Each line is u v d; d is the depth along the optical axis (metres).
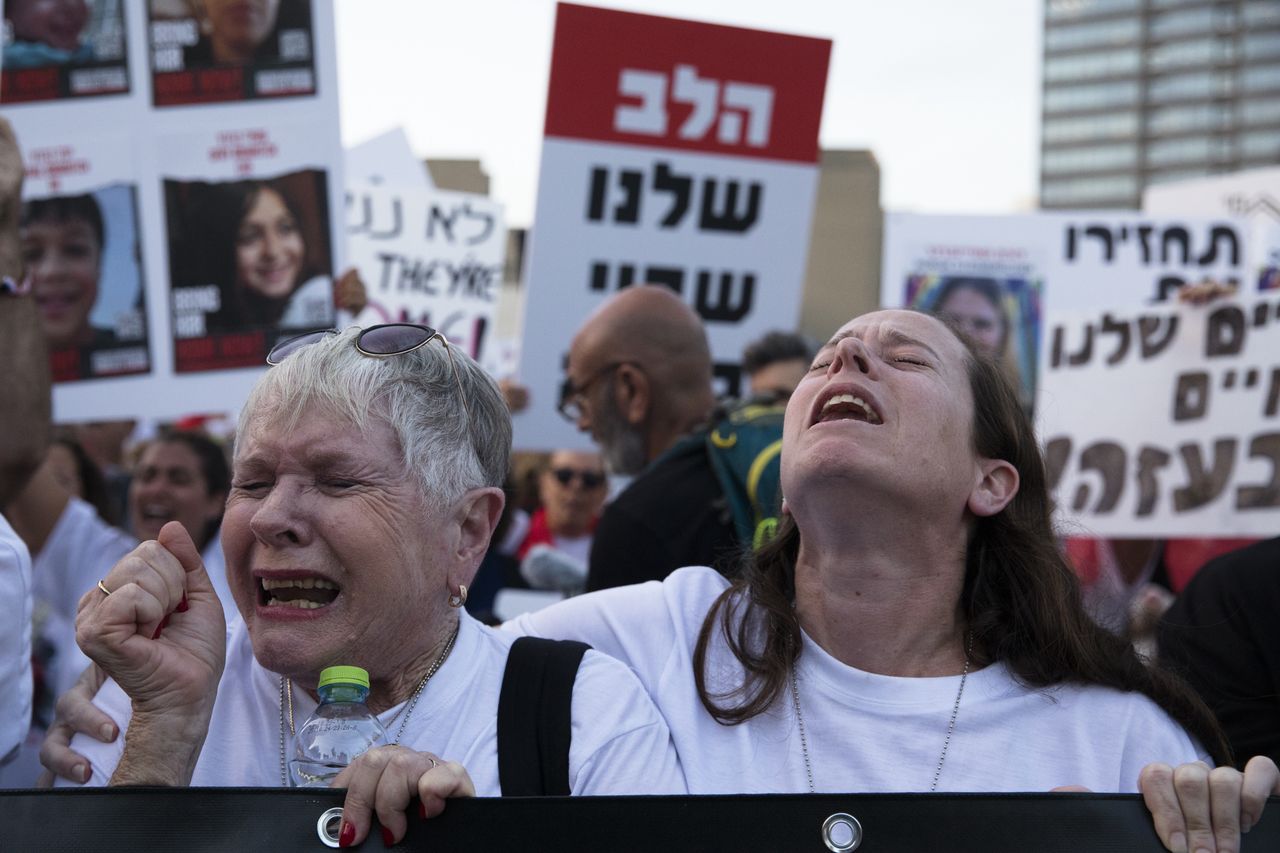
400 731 2.14
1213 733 2.36
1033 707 2.31
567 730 2.15
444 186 8.09
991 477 2.43
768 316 4.71
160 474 4.65
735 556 2.77
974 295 5.58
